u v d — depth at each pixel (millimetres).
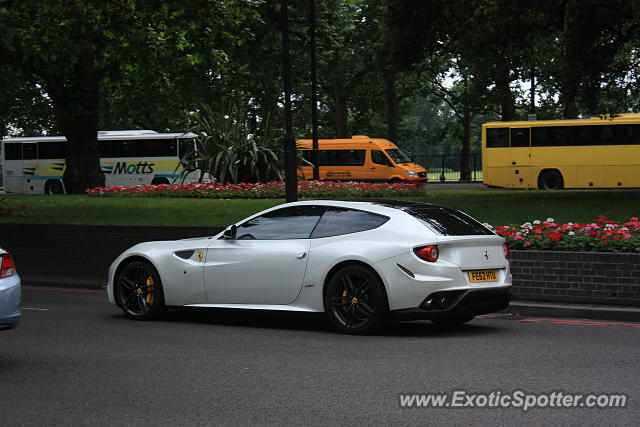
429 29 25766
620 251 11734
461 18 24531
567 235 12406
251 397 6090
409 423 5355
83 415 5621
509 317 10828
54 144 48906
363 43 49094
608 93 25391
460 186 47906
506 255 9469
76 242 16172
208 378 6773
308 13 34344
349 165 45125
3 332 9352
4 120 50219
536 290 12062
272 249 9602
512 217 17875
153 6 22156
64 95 31484
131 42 23938
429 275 8719
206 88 38438
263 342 8617
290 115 16359
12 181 49688
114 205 22875
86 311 11359
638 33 23562
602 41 24312
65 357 7770
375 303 8891
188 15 21906
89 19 23172
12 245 16734
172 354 7910
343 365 7301
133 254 10500
